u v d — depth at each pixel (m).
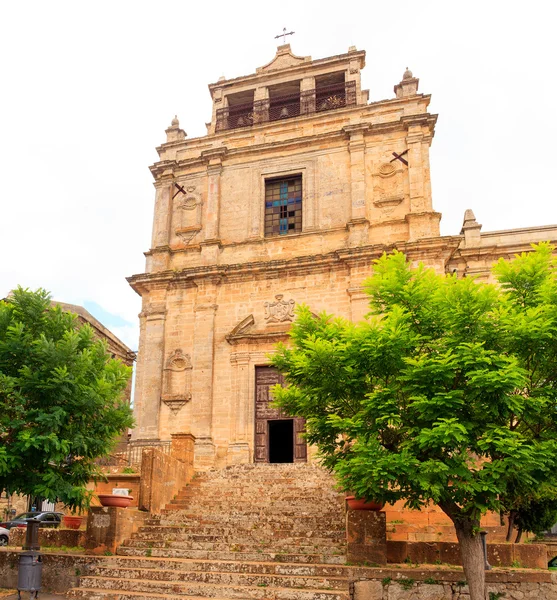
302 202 24.81
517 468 10.02
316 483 17.19
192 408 22.75
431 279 12.12
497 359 10.10
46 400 12.30
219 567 12.20
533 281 11.83
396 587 11.35
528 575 11.29
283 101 28.58
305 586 11.36
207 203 25.70
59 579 12.81
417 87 25.34
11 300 13.59
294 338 12.97
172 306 24.58
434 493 9.93
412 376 10.62
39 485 11.95
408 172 23.72
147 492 15.50
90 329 14.20
